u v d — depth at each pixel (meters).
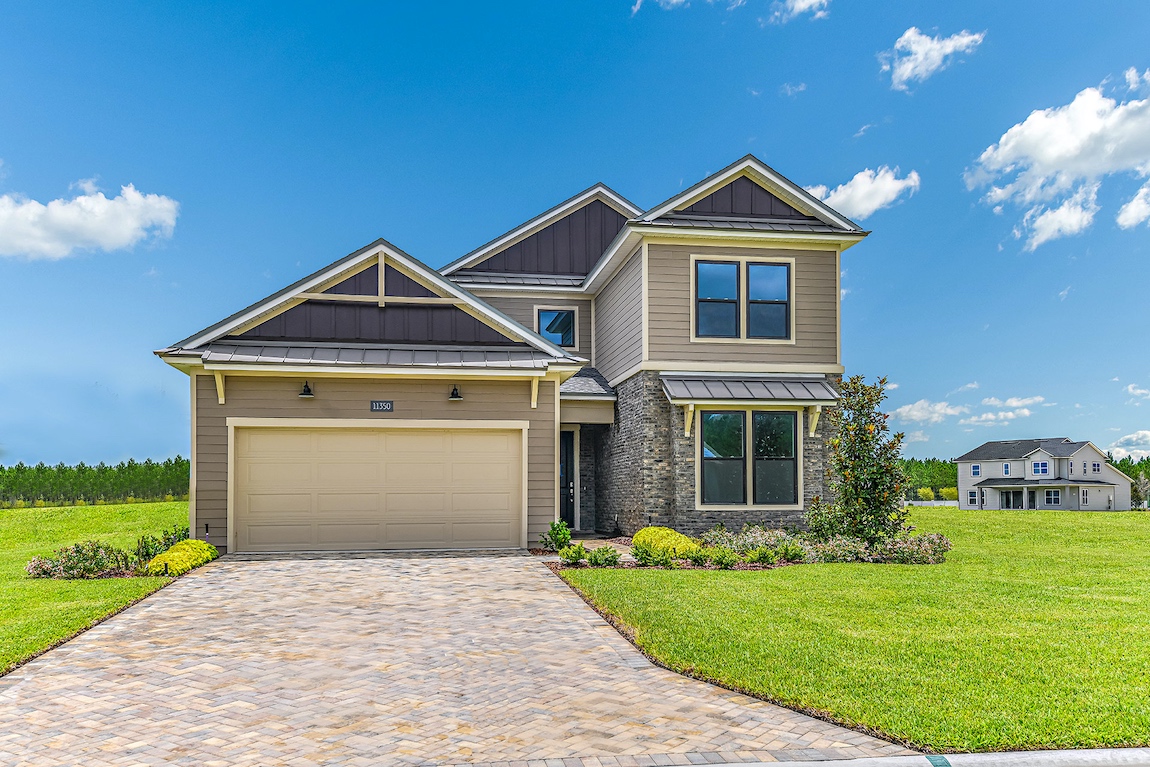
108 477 34.19
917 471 64.31
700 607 9.78
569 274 22.59
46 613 9.54
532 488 16.20
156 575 12.38
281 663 7.58
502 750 5.39
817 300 18.31
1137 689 6.57
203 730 5.78
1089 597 10.56
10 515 25.19
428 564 13.79
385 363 15.53
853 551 14.63
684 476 17.23
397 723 5.93
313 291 16.11
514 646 8.22
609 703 6.41
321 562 14.05
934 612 9.58
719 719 6.04
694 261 17.97
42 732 5.75
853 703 6.22
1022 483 52.44
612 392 20.17
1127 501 52.31
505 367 15.77
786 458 17.64
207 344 15.46
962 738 5.52
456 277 21.77
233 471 15.26
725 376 17.89
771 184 18.52
